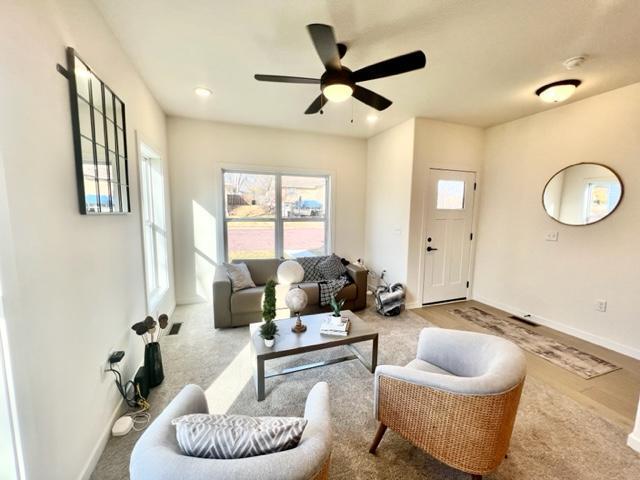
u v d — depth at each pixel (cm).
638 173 250
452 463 125
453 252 396
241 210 411
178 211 375
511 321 337
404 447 157
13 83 98
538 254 331
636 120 250
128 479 136
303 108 326
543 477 139
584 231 289
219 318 305
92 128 150
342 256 467
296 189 438
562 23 175
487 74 239
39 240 110
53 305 117
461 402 120
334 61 167
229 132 386
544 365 242
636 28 178
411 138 355
